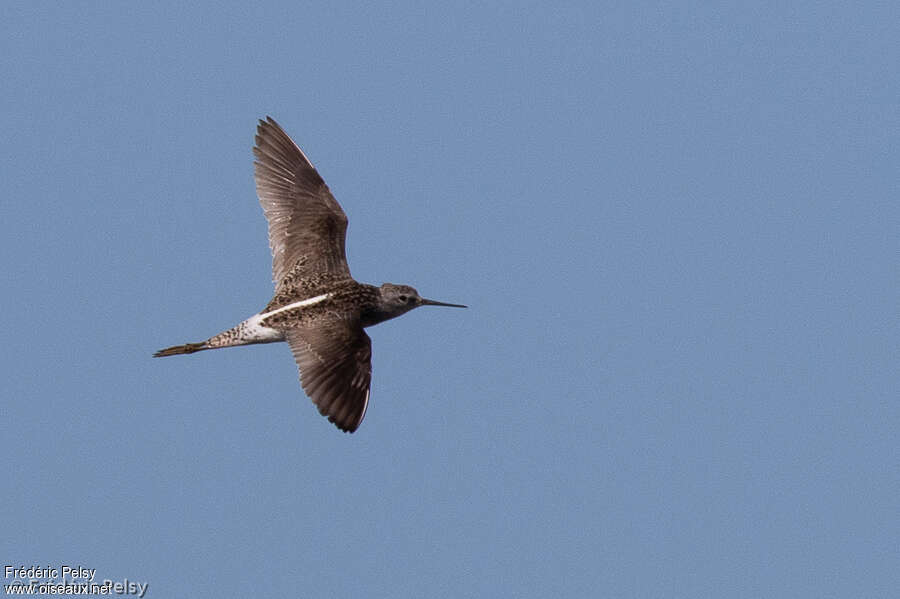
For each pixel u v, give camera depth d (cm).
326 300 1908
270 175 2091
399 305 2003
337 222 2055
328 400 1759
